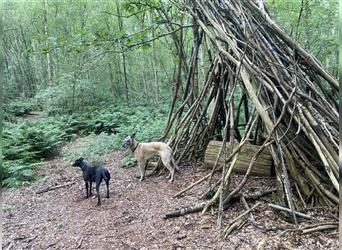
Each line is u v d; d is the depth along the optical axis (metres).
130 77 17.33
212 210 4.53
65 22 17.66
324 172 4.84
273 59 5.16
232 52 5.84
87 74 15.54
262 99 5.04
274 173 5.37
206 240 3.88
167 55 17.27
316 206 4.43
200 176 5.83
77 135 11.30
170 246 3.82
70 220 4.74
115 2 13.80
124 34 6.91
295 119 4.65
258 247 3.61
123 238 4.10
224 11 5.89
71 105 14.06
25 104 17.38
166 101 14.35
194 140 6.76
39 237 4.35
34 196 5.89
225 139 5.14
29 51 8.64
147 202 5.06
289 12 10.60
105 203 5.18
